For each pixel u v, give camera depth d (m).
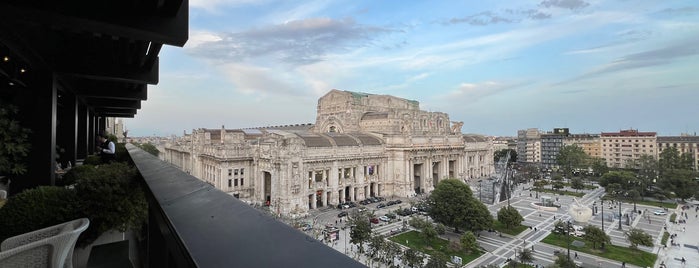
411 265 54.19
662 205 115.38
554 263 54.38
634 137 191.75
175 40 14.26
